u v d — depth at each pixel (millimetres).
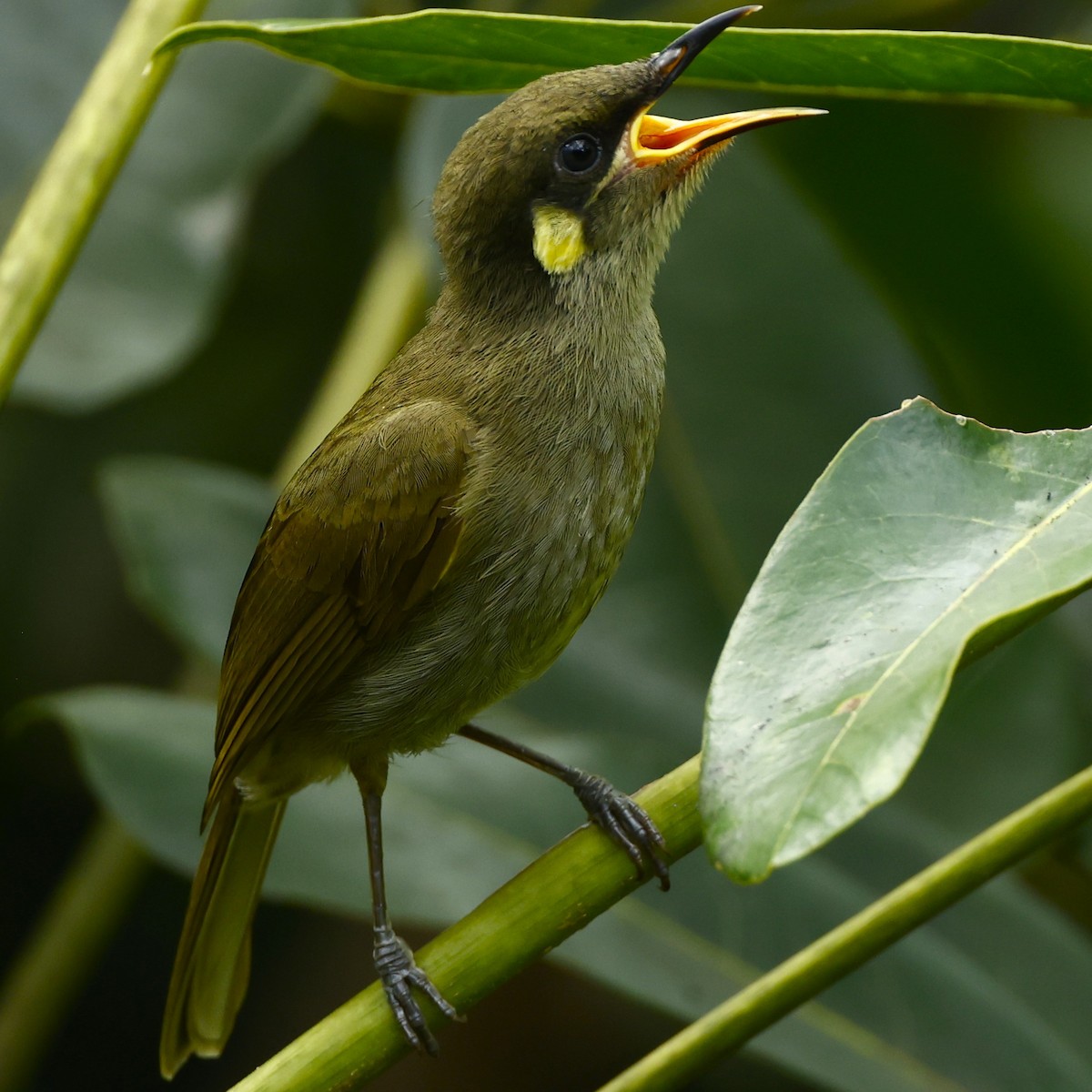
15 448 11492
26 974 9133
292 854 7949
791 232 10023
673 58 7422
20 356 6000
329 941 11766
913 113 9867
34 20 9867
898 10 9992
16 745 11953
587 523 7273
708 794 3832
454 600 7309
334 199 11703
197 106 9641
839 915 7855
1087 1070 7367
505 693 7574
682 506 9633
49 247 6027
